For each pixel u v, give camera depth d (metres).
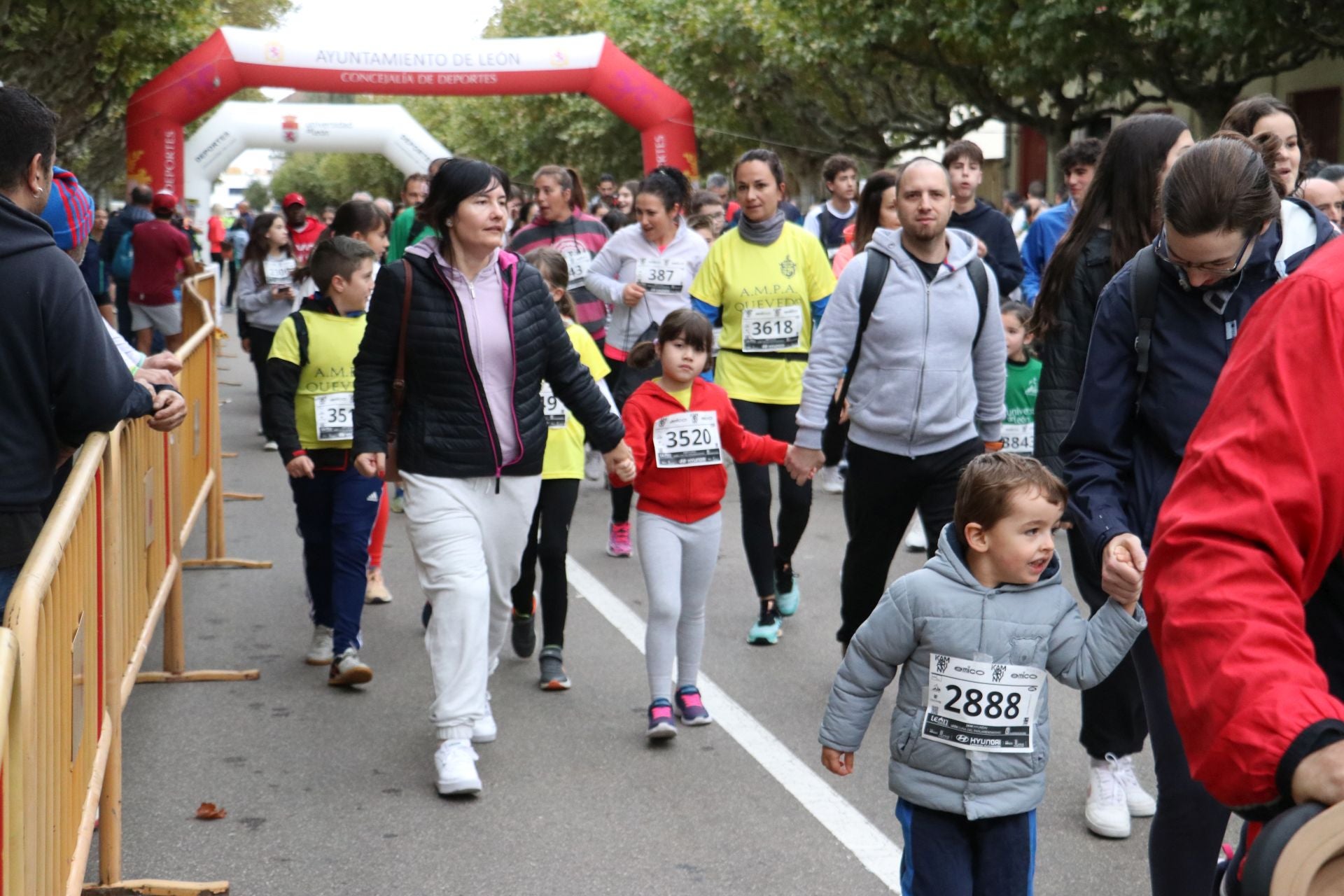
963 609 3.27
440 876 4.09
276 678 5.96
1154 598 1.84
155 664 6.16
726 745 5.17
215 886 3.93
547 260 6.61
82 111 26.31
